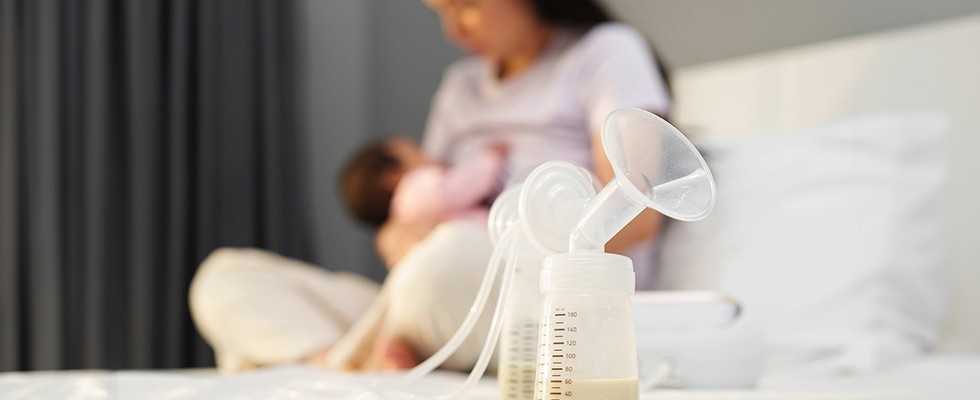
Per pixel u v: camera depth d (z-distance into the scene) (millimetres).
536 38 1967
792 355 1464
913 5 1992
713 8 2244
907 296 1582
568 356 586
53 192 2143
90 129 2217
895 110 1860
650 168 582
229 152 2418
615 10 2412
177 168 2324
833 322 1502
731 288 1563
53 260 2127
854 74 1914
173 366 2281
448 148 2133
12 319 2096
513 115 1938
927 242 1611
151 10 2330
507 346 802
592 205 604
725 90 2072
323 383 893
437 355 756
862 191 1585
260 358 1470
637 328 989
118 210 2293
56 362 2111
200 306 1545
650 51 1947
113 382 910
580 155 1854
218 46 2436
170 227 2314
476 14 1955
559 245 631
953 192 1766
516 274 790
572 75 1873
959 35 1807
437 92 2709
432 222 1958
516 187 737
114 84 2311
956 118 1788
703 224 1622
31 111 2176
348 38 2859
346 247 2760
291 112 2545
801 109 1971
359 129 2852
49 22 2170
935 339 1646
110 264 2258
